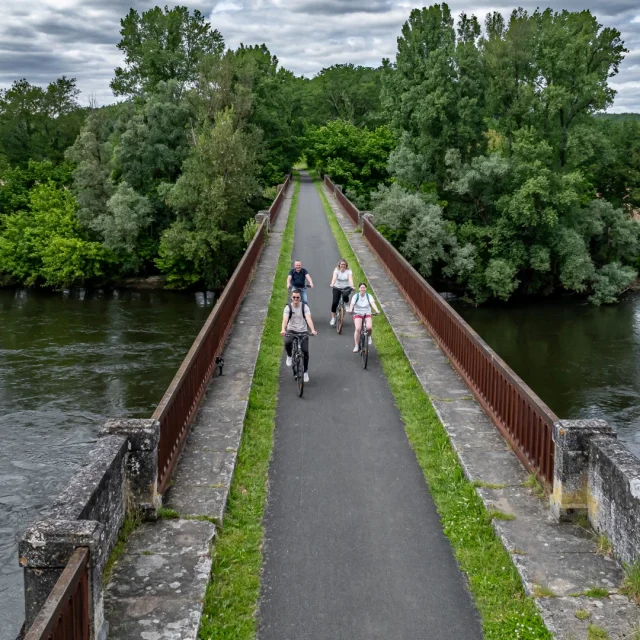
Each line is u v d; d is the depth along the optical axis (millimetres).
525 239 45562
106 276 51219
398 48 56312
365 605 6164
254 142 54000
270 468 9031
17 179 62188
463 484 8305
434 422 10328
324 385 12477
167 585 6125
